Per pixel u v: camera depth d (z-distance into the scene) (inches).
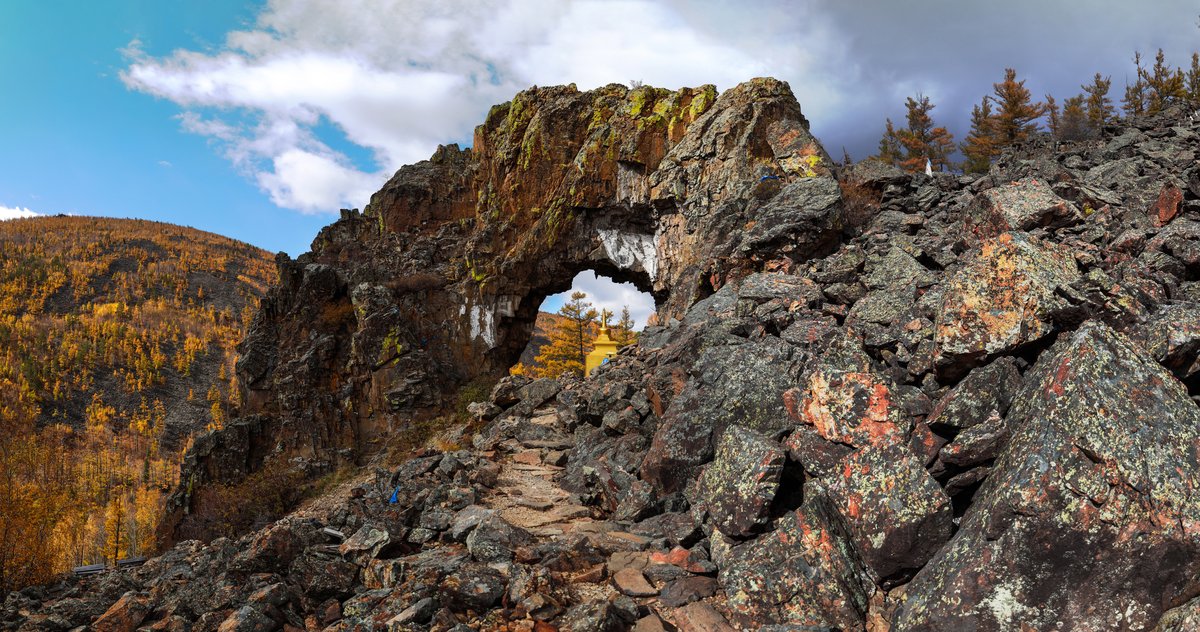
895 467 271.3
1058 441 223.8
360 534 370.3
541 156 1612.9
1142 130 1149.1
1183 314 289.9
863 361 372.8
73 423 6333.7
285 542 370.0
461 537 373.1
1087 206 695.1
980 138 2078.0
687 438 400.8
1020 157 1100.5
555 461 544.7
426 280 1700.3
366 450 1601.9
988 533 224.4
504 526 362.9
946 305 348.8
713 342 533.0
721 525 305.4
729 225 1083.9
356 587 342.6
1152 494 206.4
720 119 1358.3
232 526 1366.9
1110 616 202.1
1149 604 199.3
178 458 5954.7
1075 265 354.6
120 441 6122.1
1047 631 205.9
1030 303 319.6
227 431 1651.1
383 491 466.6
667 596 287.3
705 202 1306.6
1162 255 452.1
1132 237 503.5
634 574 306.7
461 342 1664.6
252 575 358.9
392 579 330.0
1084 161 967.6
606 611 262.1
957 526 257.6
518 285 1619.1
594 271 1619.1
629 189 1480.1
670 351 631.8
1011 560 214.1
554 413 733.3
